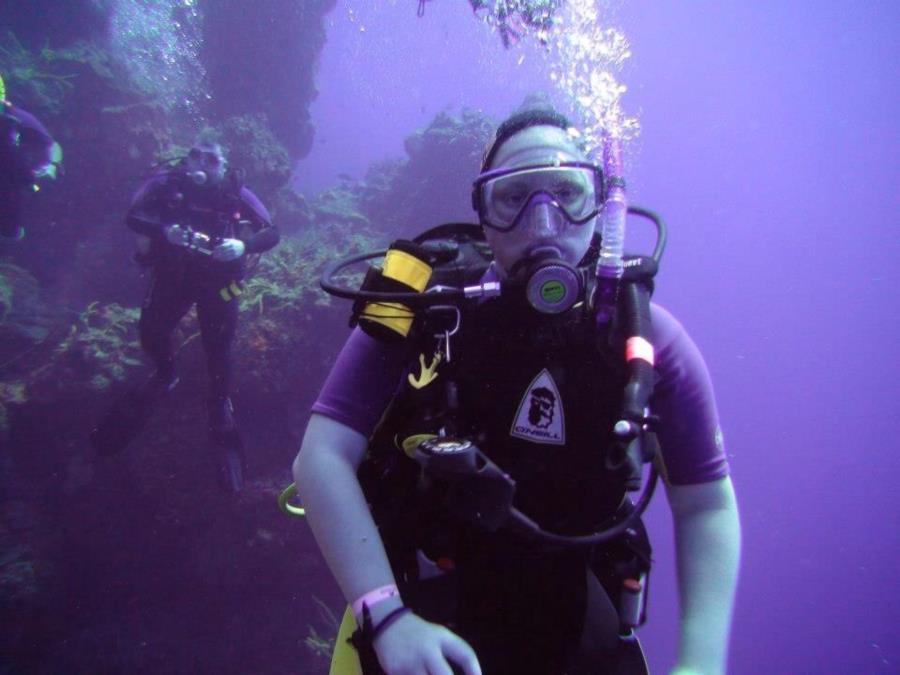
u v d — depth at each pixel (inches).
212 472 316.8
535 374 56.6
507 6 163.9
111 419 276.4
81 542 311.6
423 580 57.0
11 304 346.3
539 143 61.9
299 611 332.5
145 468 311.1
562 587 56.6
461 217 542.6
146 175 273.1
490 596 56.7
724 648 49.9
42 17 460.8
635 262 58.6
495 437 56.9
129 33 541.0
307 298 346.0
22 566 292.4
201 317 270.1
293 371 336.2
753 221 2800.2
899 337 2167.8
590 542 50.1
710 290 2517.2
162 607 323.3
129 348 326.6
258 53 556.4
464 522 55.9
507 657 56.9
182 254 254.5
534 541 55.2
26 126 260.4
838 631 1419.8
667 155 3110.2
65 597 309.3
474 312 57.4
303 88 597.0
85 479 308.2
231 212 266.5
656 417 48.2
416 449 50.1
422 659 44.7
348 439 57.9
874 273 2390.5
